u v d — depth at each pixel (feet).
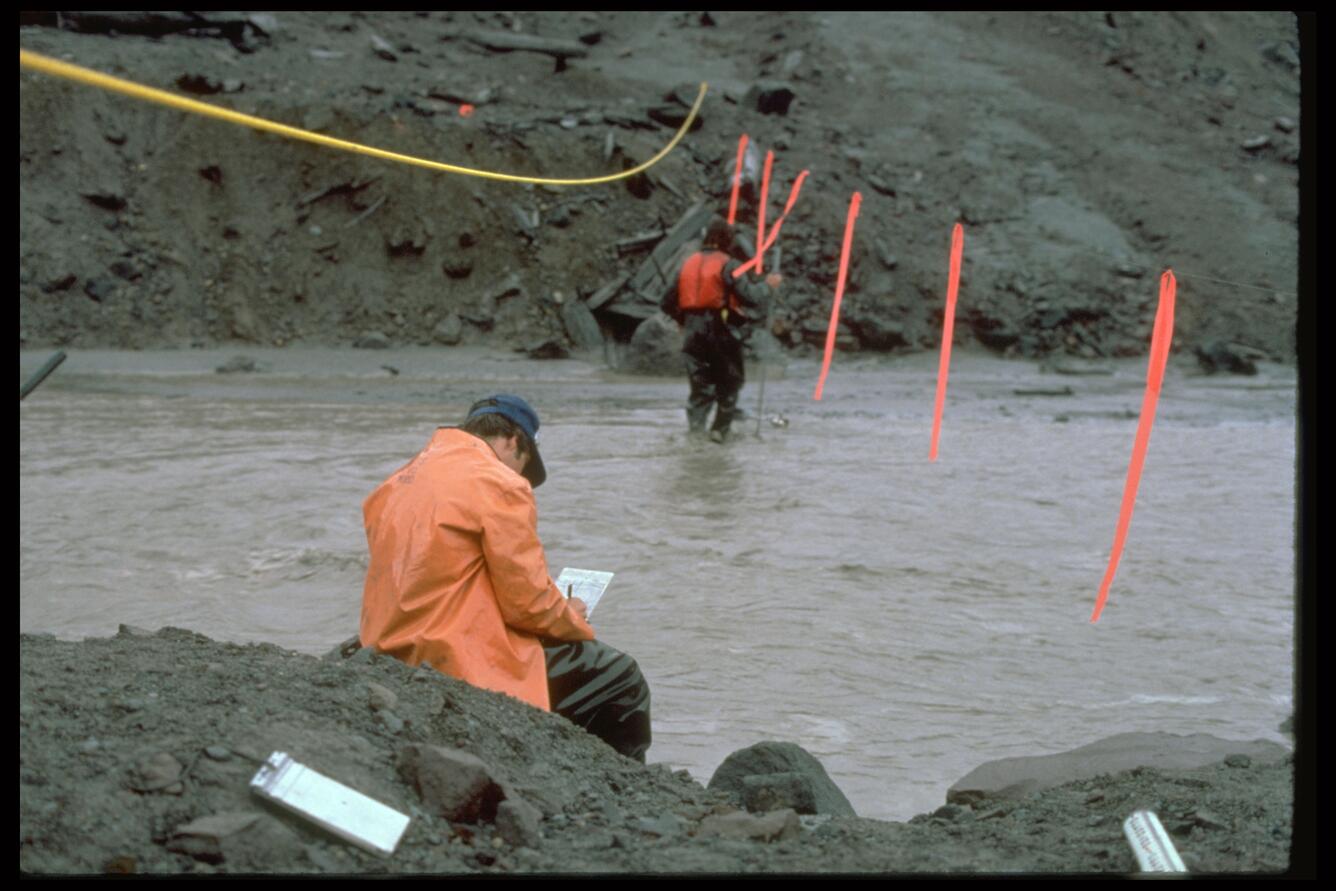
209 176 91.30
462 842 8.87
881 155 105.91
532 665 12.60
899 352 90.22
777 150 102.47
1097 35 129.08
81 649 10.84
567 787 10.36
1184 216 104.73
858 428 50.16
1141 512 31.55
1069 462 40.45
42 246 85.66
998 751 15.66
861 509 31.53
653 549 26.76
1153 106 121.39
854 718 16.83
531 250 91.91
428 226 91.50
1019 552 26.81
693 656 19.42
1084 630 21.02
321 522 29.22
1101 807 11.10
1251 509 32.01
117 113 91.71
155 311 85.97
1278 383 78.43
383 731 9.91
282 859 8.00
